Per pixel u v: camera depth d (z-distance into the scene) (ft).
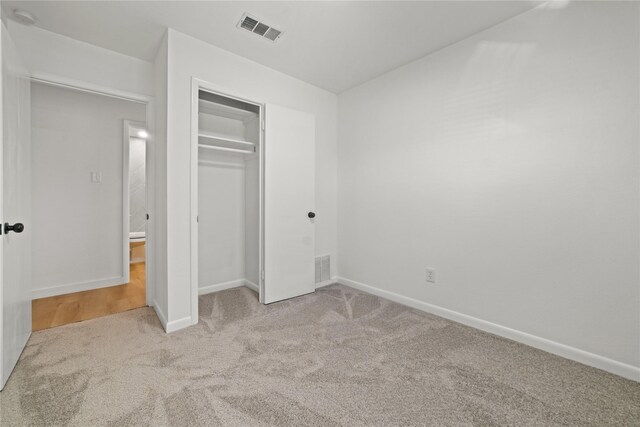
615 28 5.00
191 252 7.06
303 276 9.41
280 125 8.75
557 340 5.73
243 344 6.08
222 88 7.55
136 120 10.84
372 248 9.51
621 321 5.03
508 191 6.34
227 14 6.15
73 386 4.62
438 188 7.66
